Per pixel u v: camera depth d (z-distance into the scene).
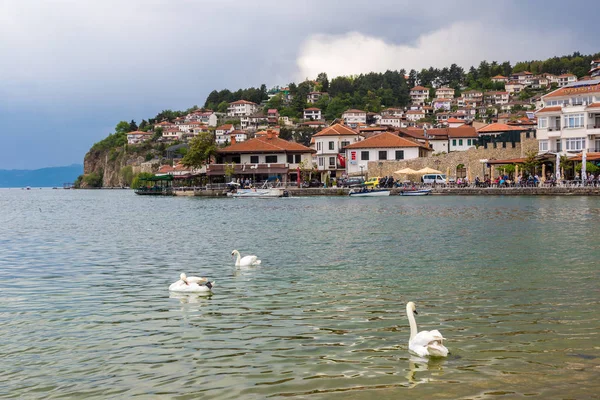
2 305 17.88
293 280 21.31
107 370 12.00
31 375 11.83
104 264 26.06
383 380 11.11
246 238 35.84
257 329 14.74
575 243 29.89
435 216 49.06
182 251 30.31
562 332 13.99
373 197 87.00
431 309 16.50
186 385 11.09
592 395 10.26
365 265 24.47
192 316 16.23
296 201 81.88
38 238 38.16
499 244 30.30
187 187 117.00
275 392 10.65
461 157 100.25
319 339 13.79
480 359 12.19
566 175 85.06
